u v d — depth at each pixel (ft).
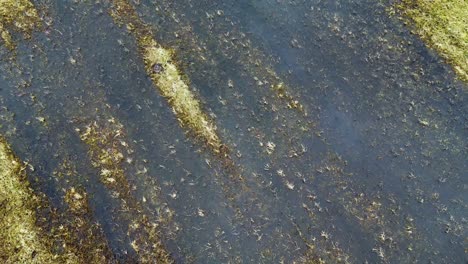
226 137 49.37
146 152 48.26
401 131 50.42
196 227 45.11
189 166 47.80
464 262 44.45
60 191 45.88
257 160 48.47
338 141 49.75
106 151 48.06
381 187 47.57
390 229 45.68
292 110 51.19
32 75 51.80
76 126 49.21
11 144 47.83
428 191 47.52
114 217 45.11
